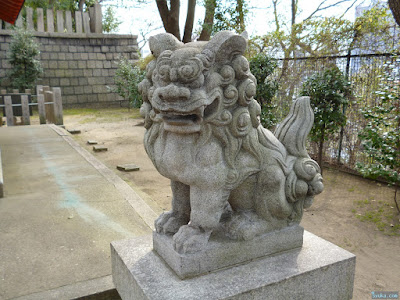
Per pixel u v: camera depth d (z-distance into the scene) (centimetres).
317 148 559
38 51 1091
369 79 458
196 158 133
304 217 354
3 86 1109
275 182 145
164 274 140
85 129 823
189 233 141
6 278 191
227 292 128
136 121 943
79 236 245
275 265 147
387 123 352
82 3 1543
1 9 658
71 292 179
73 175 402
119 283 162
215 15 743
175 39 134
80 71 1220
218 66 126
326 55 521
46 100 860
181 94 118
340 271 153
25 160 470
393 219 343
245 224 147
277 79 607
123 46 1284
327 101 449
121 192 343
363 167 375
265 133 149
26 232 249
